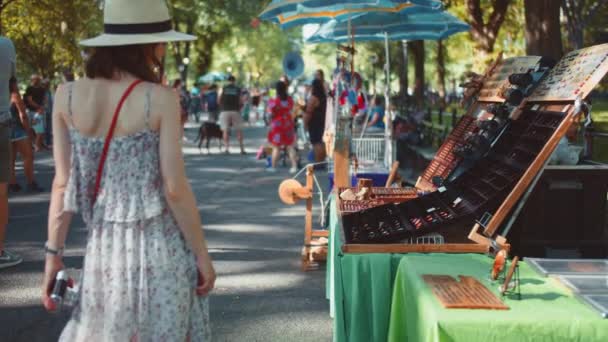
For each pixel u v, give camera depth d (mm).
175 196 2902
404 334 3898
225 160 20375
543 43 12383
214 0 49500
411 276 3623
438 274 3635
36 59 32500
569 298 3318
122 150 2920
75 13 26938
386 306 4102
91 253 2955
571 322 3031
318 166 17328
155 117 2912
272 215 11078
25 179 15562
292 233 9602
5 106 7242
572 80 4480
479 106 6559
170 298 2922
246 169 17938
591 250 4328
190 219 2943
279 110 17219
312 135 17359
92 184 2980
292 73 21016
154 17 3055
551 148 3947
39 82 21641
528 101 4965
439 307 3152
